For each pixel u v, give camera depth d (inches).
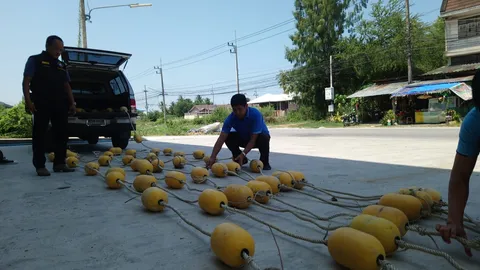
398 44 1104.8
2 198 135.0
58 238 91.6
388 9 1197.1
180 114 3614.7
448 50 975.6
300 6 1390.3
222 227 75.9
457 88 780.6
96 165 188.9
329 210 116.2
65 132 195.9
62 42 187.0
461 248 83.3
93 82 327.0
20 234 94.7
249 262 68.4
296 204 124.6
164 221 105.8
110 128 283.3
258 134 187.3
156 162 196.4
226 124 188.2
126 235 93.6
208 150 326.3
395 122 921.5
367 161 227.1
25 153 313.6
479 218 100.4
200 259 78.2
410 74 961.5
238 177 177.2
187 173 191.2
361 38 1250.6
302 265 74.5
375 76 1208.8
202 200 110.0
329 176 174.9
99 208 120.6
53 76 183.5
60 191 147.6
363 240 67.8
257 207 120.6
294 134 658.2
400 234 82.4
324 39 1336.1
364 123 1085.1
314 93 1392.7
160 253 81.5
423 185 147.3
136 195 139.9
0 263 76.7
